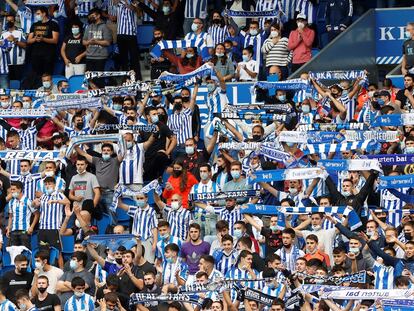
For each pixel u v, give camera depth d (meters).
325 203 55.81
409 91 64.94
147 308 53.59
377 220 54.78
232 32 71.12
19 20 75.62
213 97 66.75
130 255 54.75
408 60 67.81
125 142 61.97
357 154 58.50
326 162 55.56
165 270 55.72
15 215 60.44
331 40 71.44
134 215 59.06
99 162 61.69
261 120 63.03
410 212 55.44
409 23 68.06
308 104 63.91
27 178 61.62
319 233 54.84
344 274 52.06
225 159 60.44
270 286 52.19
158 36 71.81
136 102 66.69
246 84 67.31
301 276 51.91
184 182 60.38
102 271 56.03
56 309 54.69
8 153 61.69
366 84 65.31
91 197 60.78
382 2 73.69
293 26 71.69
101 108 65.06
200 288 52.38
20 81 73.50
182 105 65.31
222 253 54.94
